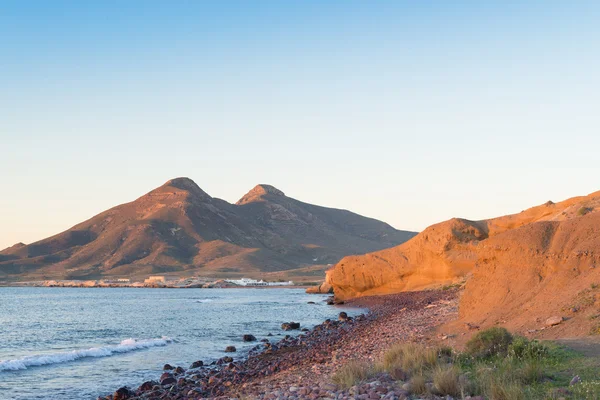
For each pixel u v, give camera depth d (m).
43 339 43.19
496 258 25.81
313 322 53.00
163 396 18.95
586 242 22.31
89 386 22.08
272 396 14.11
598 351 14.70
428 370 14.22
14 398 19.78
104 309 87.06
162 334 43.97
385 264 81.88
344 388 13.79
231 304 93.75
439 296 56.41
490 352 15.77
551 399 10.63
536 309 21.12
